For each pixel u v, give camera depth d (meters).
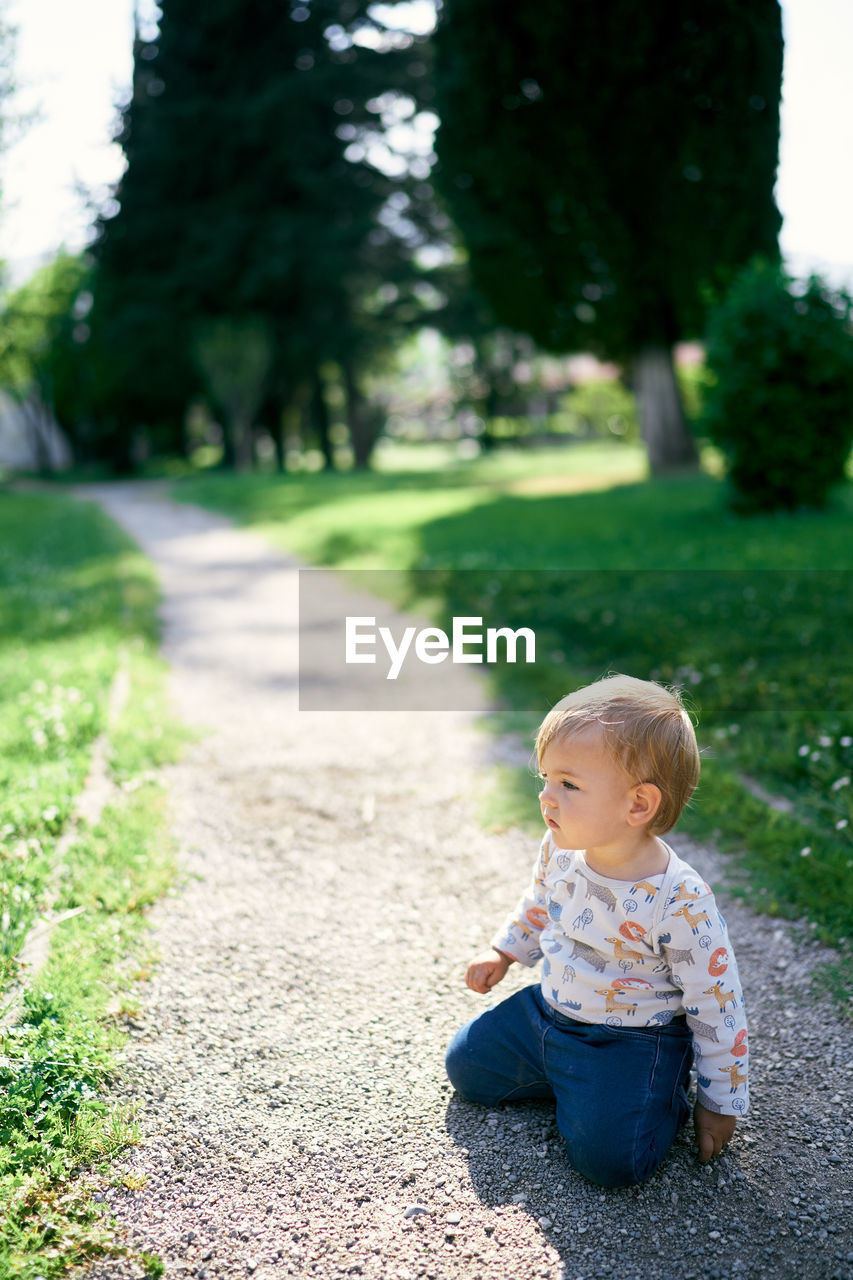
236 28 31.06
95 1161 2.01
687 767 1.94
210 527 16.08
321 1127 2.14
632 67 13.78
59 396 44.19
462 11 14.39
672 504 13.05
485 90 14.61
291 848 3.51
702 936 1.92
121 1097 2.20
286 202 32.41
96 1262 1.78
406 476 25.58
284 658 6.39
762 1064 2.32
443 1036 2.46
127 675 5.74
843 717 4.31
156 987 2.62
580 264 15.94
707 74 13.88
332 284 31.58
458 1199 1.94
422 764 4.35
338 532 12.56
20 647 6.56
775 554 8.45
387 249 32.47
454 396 46.03
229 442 38.81
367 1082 2.29
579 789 1.91
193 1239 1.84
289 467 40.03
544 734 1.99
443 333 33.25
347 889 3.21
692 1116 2.15
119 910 2.96
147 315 32.50
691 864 3.27
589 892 2.00
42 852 3.25
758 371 10.59
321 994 2.62
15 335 33.09
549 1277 1.76
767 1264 1.77
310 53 31.31
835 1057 2.32
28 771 3.90
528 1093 2.18
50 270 32.88
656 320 16.88
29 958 2.66
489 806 3.84
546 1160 2.04
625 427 42.31
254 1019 2.51
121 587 9.20
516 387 41.75
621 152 14.53
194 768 4.32
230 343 31.92
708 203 14.77
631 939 1.95
